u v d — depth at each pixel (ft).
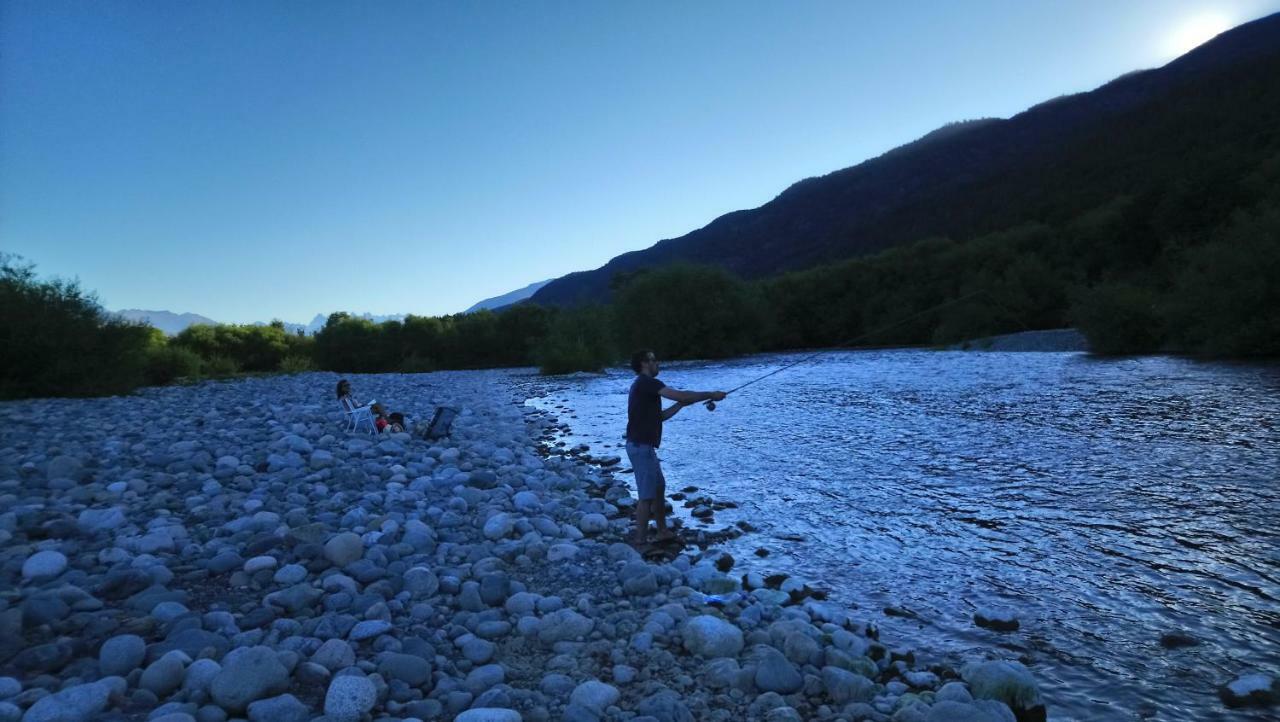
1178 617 14.52
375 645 12.78
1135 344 82.99
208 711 9.93
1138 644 13.48
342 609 14.53
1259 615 14.39
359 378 121.80
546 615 14.39
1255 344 65.92
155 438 37.73
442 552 18.84
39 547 17.04
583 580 17.38
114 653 11.27
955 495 25.18
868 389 62.39
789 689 11.84
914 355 111.14
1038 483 26.03
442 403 63.82
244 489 25.41
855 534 21.48
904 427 40.47
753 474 30.53
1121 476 26.11
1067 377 61.21
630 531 22.52
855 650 13.37
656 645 13.46
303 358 163.53
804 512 24.20
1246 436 31.45
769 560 19.56
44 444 35.14
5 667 10.93
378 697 10.93
